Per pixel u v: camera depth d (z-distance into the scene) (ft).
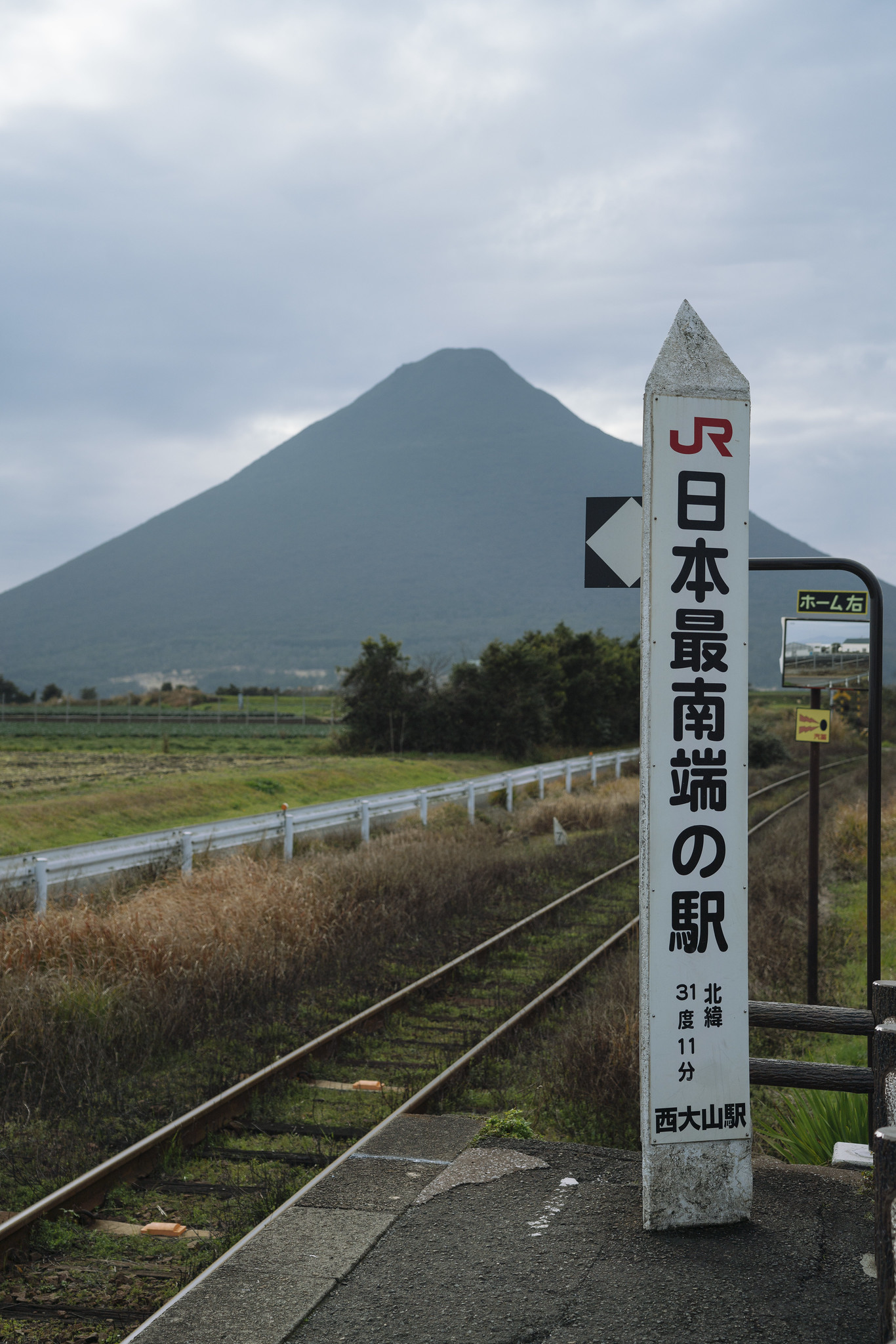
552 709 148.56
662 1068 13.07
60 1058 22.29
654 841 13.28
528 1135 16.69
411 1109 20.16
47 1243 14.89
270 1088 21.74
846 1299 11.18
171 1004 25.64
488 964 35.27
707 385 13.61
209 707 266.77
